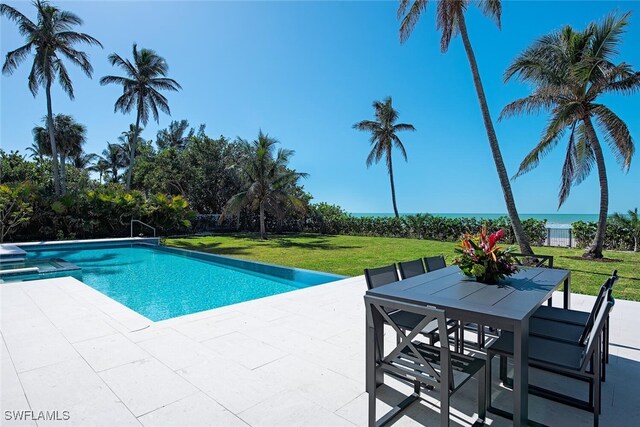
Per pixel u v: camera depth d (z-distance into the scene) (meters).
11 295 4.76
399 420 1.94
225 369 2.53
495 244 2.49
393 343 3.03
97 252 12.05
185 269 8.95
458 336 2.87
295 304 4.32
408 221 16.94
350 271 7.73
